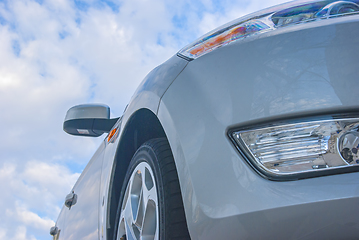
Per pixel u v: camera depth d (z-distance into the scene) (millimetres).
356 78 901
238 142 931
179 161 1006
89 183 1979
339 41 941
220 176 908
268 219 820
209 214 884
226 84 997
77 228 1918
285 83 934
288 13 1181
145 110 1362
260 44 1011
